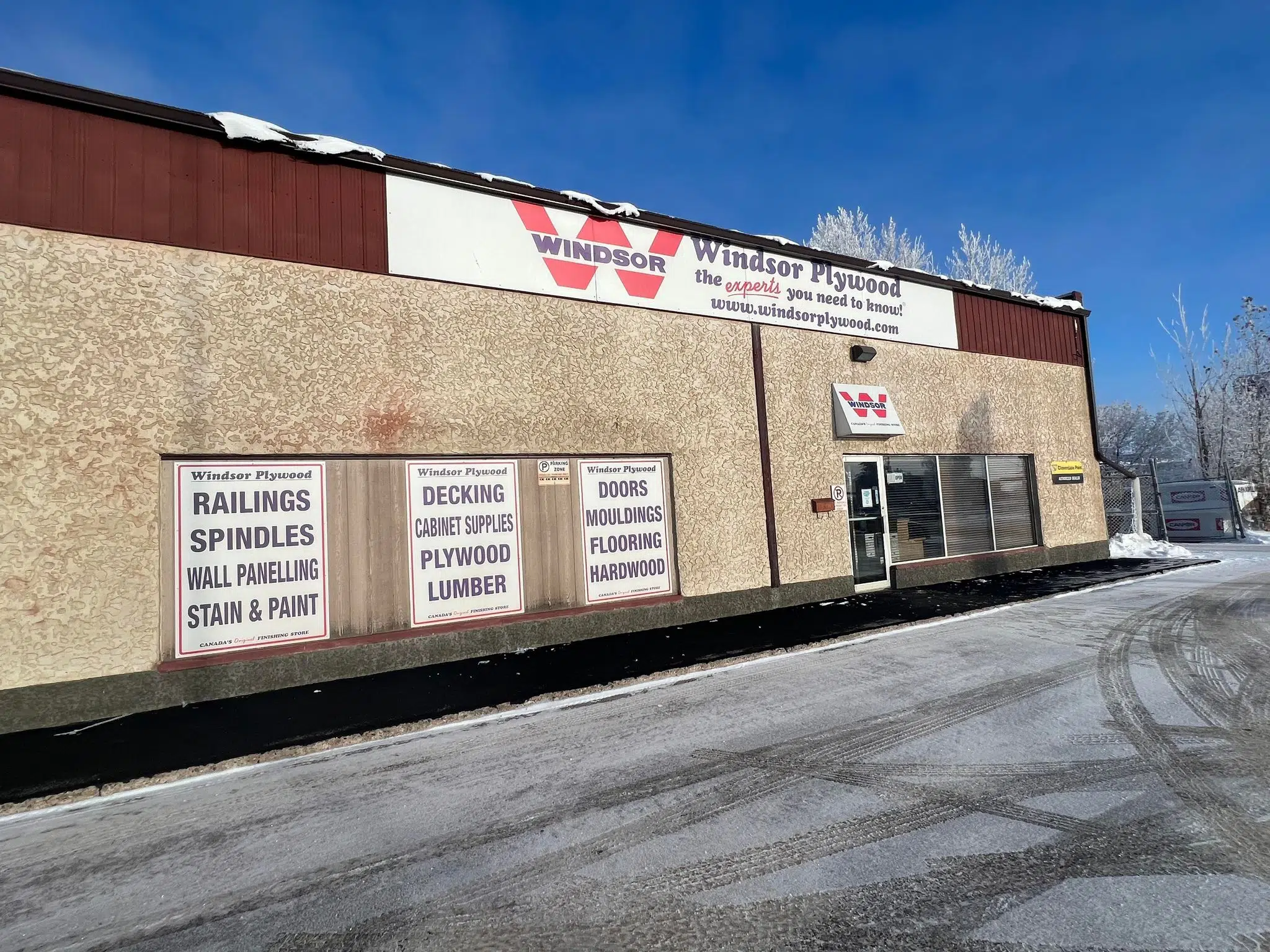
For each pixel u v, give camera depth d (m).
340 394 7.03
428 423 7.49
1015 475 13.88
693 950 2.60
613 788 4.11
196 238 6.49
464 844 3.52
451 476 7.63
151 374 6.18
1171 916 2.70
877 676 6.31
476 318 7.89
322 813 3.95
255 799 4.19
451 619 7.48
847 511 10.92
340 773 4.55
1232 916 2.68
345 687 6.46
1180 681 5.85
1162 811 3.59
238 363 6.57
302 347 6.88
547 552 8.16
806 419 10.63
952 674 6.30
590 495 8.55
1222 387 29.62
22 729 5.48
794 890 2.97
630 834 3.54
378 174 7.49
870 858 3.21
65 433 5.81
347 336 7.13
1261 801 3.68
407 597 7.25
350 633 6.91
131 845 3.65
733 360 9.92
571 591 8.27
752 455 9.95
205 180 6.60
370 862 3.37
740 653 7.36
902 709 5.37
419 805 4.00
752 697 5.84
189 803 4.18
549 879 3.14
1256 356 29.22
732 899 2.93
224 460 6.48
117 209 6.18
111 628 5.86
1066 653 6.88
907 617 9.03
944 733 4.82
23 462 5.65
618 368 8.87
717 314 9.84
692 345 9.55
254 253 6.74
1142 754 4.35
